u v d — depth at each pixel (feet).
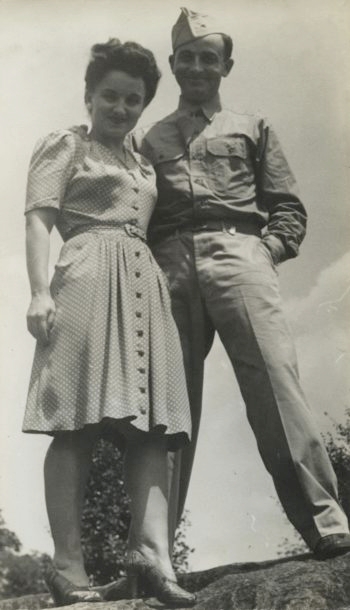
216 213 12.74
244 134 13.10
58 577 10.90
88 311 11.33
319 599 10.54
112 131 12.14
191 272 12.64
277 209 13.10
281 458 11.93
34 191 11.71
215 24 13.43
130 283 11.56
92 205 11.86
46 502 11.21
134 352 11.27
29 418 11.19
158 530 11.28
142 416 11.04
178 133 13.12
